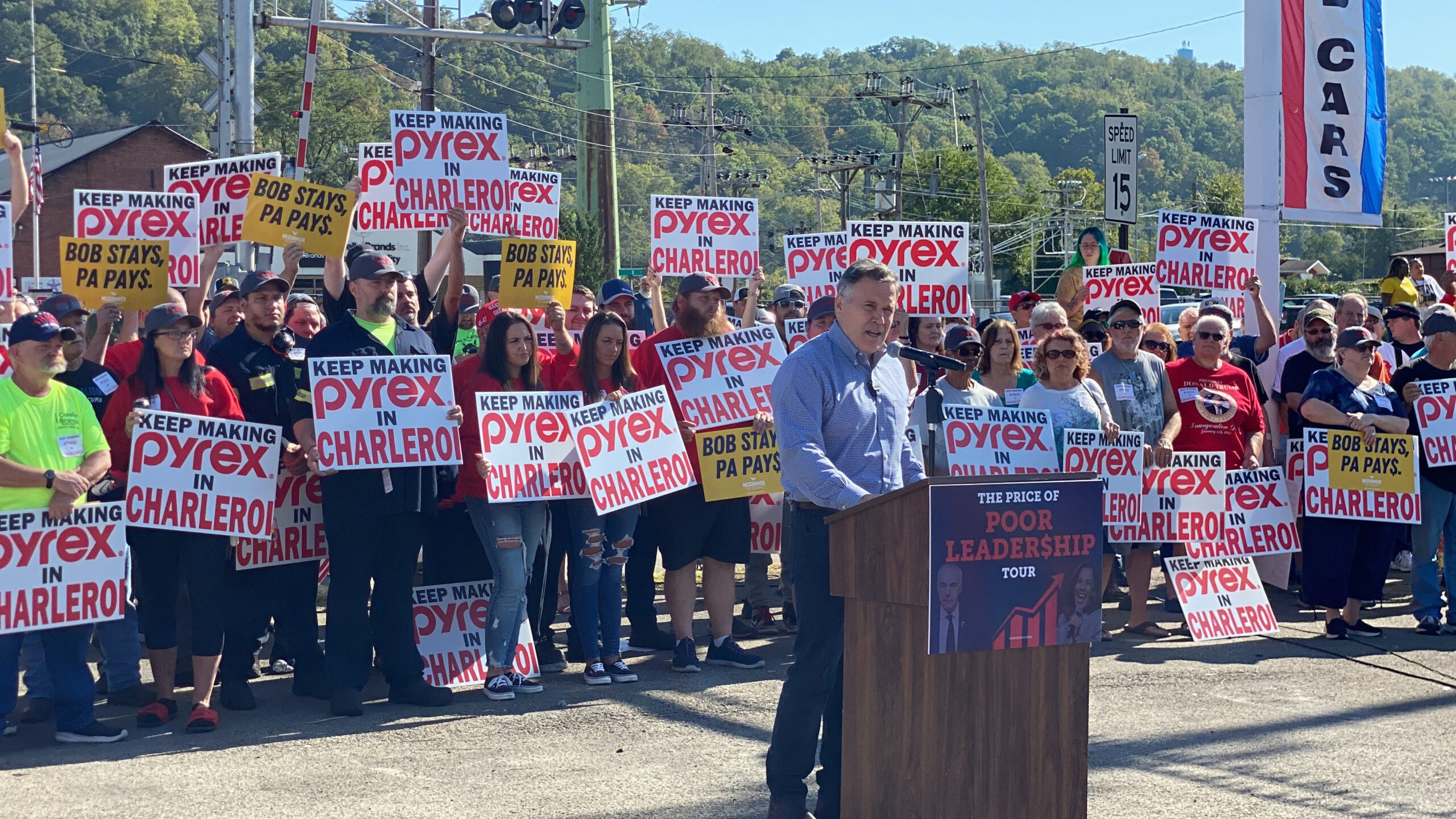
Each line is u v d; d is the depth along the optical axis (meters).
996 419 7.88
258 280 7.14
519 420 7.11
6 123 7.54
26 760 5.86
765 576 8.62
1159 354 9.71
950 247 10.08
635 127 112.38
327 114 65.19
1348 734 6.20
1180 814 5.06
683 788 5.39
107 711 6.84
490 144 9.10
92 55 104.00
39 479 5.94
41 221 47.41
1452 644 8.23
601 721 6.50
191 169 8.74
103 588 6.11
